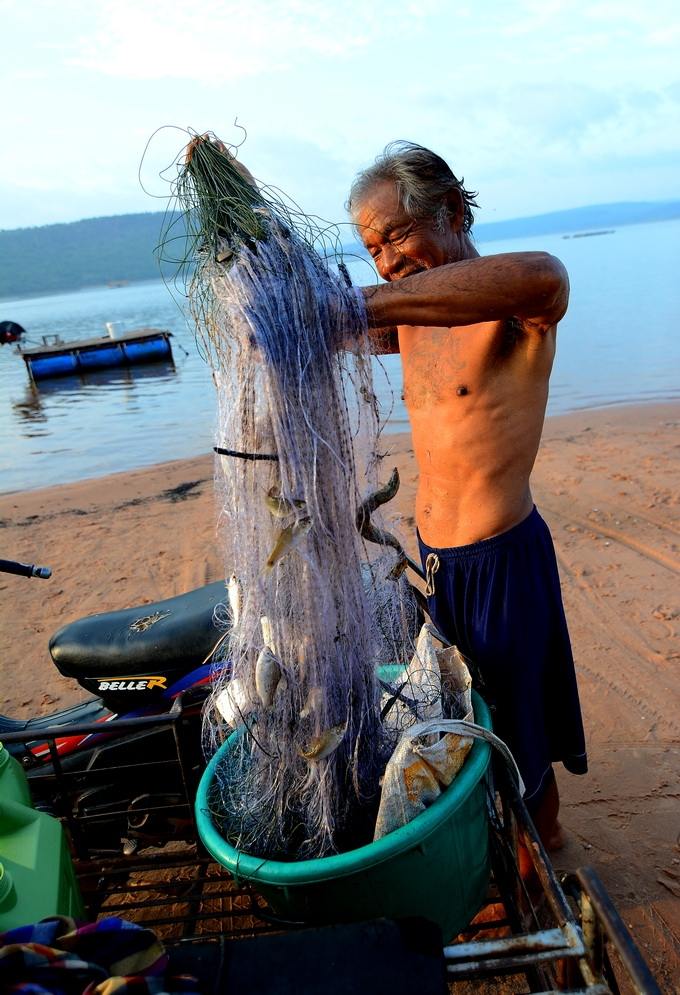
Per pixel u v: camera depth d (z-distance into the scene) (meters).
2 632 5.04
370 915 1.63
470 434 2.14
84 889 2.38
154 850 3.00
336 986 1.29
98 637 2.58
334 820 1.78
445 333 2.18
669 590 4.70
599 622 4.40
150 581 5.66
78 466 10.12
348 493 1.69
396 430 9.16
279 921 1.80
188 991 1.28
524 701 2.21
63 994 1.26
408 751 1.68
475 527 2.19
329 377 1.63
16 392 19.25
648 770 3.21
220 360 1.67
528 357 2.03
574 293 25.73
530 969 1.61
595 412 9.80
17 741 2.19
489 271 1.59
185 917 2.19
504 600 2.16
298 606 1.69
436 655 2.02
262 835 1.81
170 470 9.08
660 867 2.71
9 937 1.35
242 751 1.98
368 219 2.16
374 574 1.92
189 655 2.49
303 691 1.74
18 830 1.82
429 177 2.11
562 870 2.70
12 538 6.92
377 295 1.66
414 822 1.60
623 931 1.24
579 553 5.30
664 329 16.23
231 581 1.85
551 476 6.97
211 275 1.63
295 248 1.62
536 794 2.26
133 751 2.54
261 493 1.65
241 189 1.64
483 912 2.49
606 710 3.62
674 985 2.28
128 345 21.58
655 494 6.26
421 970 1.30
